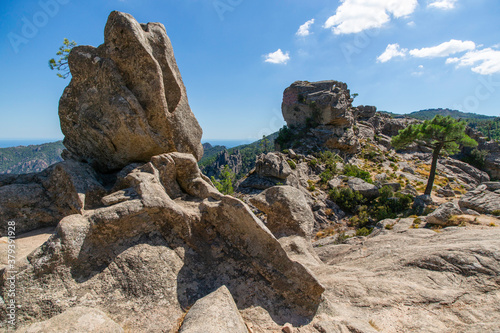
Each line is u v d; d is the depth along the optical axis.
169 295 5.30
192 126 9.41
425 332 5.64
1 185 7.82
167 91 8.81
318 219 34.00
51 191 7.50
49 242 4.88
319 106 68.94
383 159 68.81
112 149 8.58
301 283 6.09
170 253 5.93
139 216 5.85
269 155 42.25
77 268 5.00
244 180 42.88
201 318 4.48
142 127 7.88
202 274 5.98
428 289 7.09
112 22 7.75
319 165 52.06
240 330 4.60
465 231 11.71
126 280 5.19
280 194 9.18
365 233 28.31
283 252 6.23
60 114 8.87
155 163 7.32
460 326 5.77
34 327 3.73
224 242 6.70
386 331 5.71
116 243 5.56
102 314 4.31
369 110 94.44
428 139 39.06
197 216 6.64
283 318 5.65
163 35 8.90
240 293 5.88
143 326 4.70
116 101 7.74
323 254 13.15
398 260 8.93
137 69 7.91
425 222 17.11
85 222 5.30
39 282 4.59
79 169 7.60
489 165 73.50
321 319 5.81
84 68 8.28
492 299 6.50
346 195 38.09
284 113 80.31
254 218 6.39
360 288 7.31
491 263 7.63
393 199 36.34
